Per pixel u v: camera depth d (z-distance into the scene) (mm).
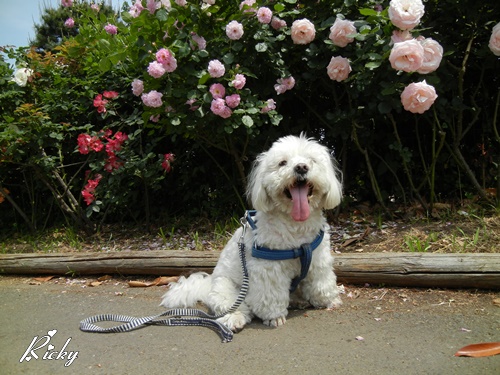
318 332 812
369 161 1428
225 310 865
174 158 1526
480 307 872
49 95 1621
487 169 1542
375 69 1176
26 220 1755
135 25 1228
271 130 1430
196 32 1265
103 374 706
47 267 1295
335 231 1372
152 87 1276
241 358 728
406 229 1285
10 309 1035
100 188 1575
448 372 644
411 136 1512
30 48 1714
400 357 697
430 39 1104
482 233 1162
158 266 1204
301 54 1368
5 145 1514
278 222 857
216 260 1174
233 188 1570
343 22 1169
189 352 761
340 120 1334
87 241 1579
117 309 1007
